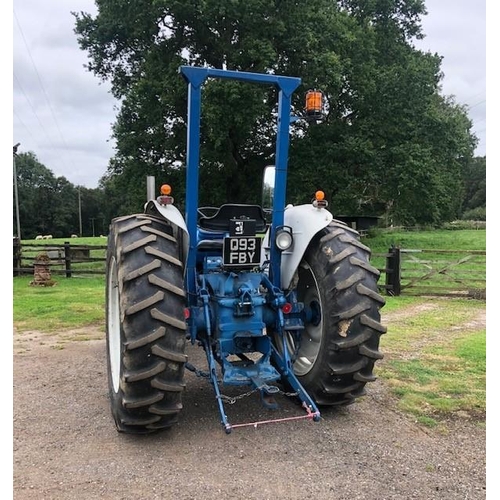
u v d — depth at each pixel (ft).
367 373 10.55
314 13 56.24
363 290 10.32
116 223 10.51
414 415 11.09
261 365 10.59
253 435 9.99
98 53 65.57
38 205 255.09
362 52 63.26
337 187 61.00
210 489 7.94
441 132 63.21
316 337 11.48
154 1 51.24
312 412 10.30
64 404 11.93
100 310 25.23
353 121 64.59
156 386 8.98
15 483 8.15
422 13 73.92
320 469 8.61
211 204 59.88
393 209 72.38
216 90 47.96
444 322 22.58
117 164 63.16
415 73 62.44
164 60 57.41
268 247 12.77
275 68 53.26
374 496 7.77
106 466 8.72
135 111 58.59
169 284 9.20
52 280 36.83
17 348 17.62
